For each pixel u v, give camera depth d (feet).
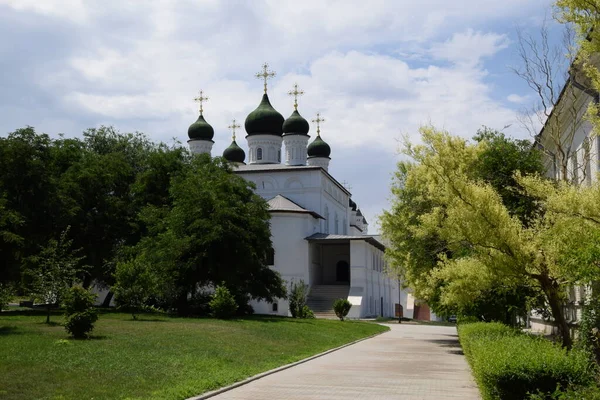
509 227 39.81
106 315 96.17
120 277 89.45
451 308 79.05
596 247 31.55
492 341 37.35
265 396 40.11
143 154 153.99
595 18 32.09
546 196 38.11
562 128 68.85
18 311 98.53
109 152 153.89
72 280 82.12
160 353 53.98
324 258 212.23
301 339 82.64
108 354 50.70
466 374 53.11
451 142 46.47
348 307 143.74
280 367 55.83
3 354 46.37
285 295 129.18
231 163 145.69
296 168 202.18
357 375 52.11
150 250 110.73
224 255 112.06
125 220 122.62
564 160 53.52
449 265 46.03
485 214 39.65
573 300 67.72
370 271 196.85
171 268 108.27
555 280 41.73
